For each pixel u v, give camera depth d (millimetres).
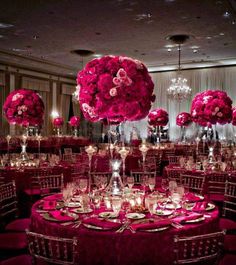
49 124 15914
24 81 14461
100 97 2969
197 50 12469
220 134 15477
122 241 2289
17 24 9180
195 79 16125
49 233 2508
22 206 5121
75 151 13320
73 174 5371
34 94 6082
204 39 10805
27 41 11008
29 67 14695
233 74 15359
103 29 9656
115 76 3025
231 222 3568
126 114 3041
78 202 3135
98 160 6852
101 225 2389
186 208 2932
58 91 16547
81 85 3121
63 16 8516
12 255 3646
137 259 2299
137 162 7484
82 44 11430
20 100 5895
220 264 2564
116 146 4055
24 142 6117
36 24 9180
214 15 8492
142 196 3270
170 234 2332
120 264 2297
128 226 2426
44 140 11664
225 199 4121
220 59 14234
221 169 5219
